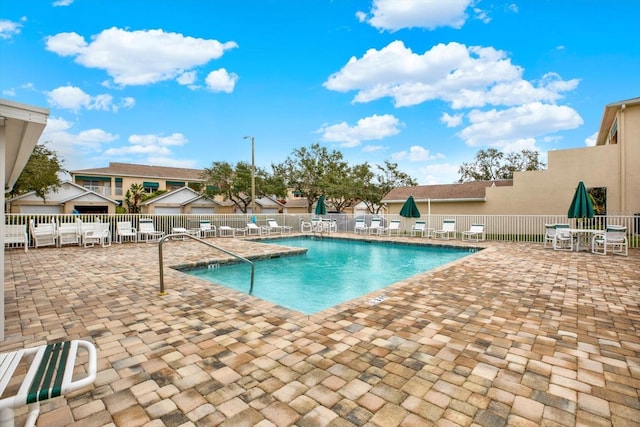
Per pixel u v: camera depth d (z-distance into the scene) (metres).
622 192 14.41
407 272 10.09
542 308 4.78
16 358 2.01
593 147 15.83
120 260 9.14
